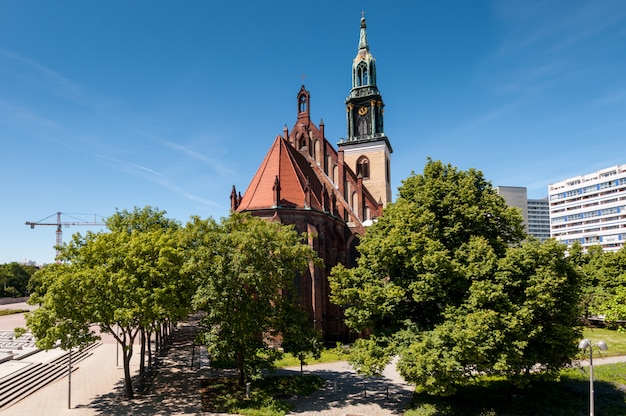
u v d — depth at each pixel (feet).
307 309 181.16
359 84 272.72
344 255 212.02
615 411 101.91
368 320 111.45
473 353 88.38
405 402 113.91
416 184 125.08
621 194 569.23
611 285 237.66
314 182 221.87
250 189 204.54
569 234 632.38
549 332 96.68
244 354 119.55
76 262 115.55
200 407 109.19
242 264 113.09
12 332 222.28
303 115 238.48
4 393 115.65
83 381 136.26
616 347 182.60
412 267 109.09
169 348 197.26
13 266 532.32
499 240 109.60
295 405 112.06
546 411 101.30
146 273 111.24
